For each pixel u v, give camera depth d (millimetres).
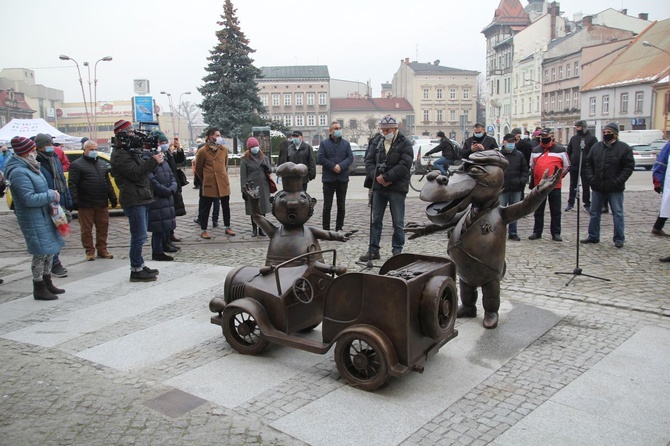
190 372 4418
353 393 3992
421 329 4055
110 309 6188
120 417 3703
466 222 5023
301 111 88500
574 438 3355
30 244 6484
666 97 42906
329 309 4227
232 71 43500
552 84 62625
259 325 4570
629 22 63000
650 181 20688
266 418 3650
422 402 3826
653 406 3729
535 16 86000
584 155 12359
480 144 9562
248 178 10273
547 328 5191
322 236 5363
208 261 8430
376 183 7879
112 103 92875
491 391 3975
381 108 89625
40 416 3740
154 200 7883
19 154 6375
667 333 4996
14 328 5605
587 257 8102
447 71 90062
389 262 4773
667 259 7715
